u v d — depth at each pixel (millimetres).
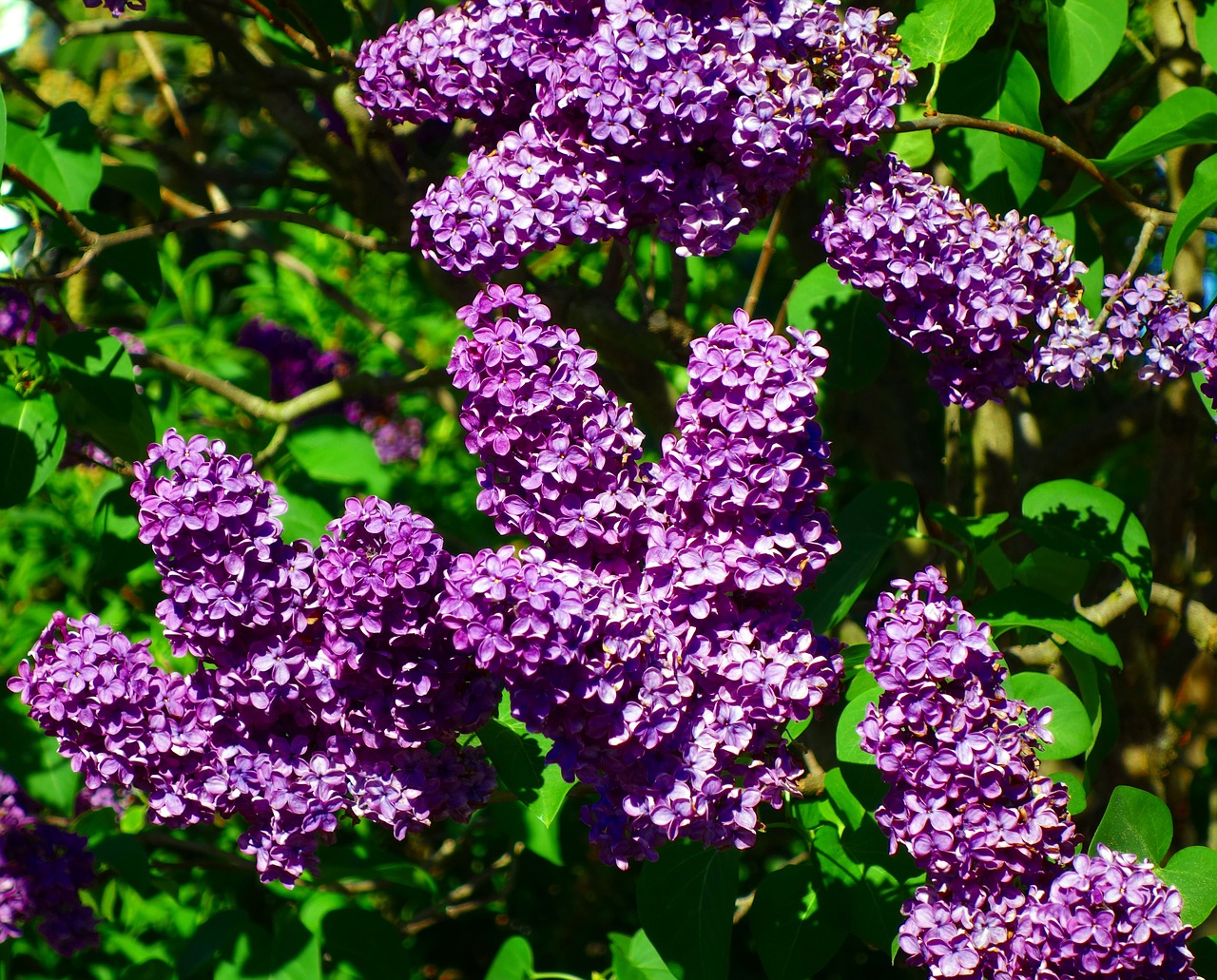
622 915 4398
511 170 2359
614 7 2354
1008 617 2484
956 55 2510
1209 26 2512
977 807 2309
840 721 2447
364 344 3982
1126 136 2469
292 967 2607
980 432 2832
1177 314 2373
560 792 2396
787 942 2498
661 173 2357
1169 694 2836
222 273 5195
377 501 2326
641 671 2305
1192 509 3088
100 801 2752
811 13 2383
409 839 3781
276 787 2344
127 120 4449
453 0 2830
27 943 2938
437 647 2330
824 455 2330
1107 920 2287
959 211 2377
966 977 2307
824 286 2580
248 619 2320
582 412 2328
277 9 2729
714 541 2322
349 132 2811
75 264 2621
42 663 2357
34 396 2650
